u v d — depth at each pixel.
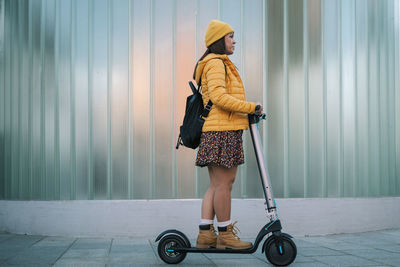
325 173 4.00
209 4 3.96
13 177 4.07
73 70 3.89
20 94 4.06
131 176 3.84
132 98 3.88
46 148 3.92
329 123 4.05
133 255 2.98
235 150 2.67
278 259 2.61
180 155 3.87
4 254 3.01
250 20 3.97
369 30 4.30
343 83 4.13
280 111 3.95
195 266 2.66
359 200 4.09
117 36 3.90
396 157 4.43
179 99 3.90
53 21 3.94
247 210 3.81
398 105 4.45
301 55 4.02
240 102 2.61
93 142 3.86
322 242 3.54
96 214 3.78
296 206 3.88
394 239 3.68
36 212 3.88
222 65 2.68
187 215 3.80
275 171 3.91
